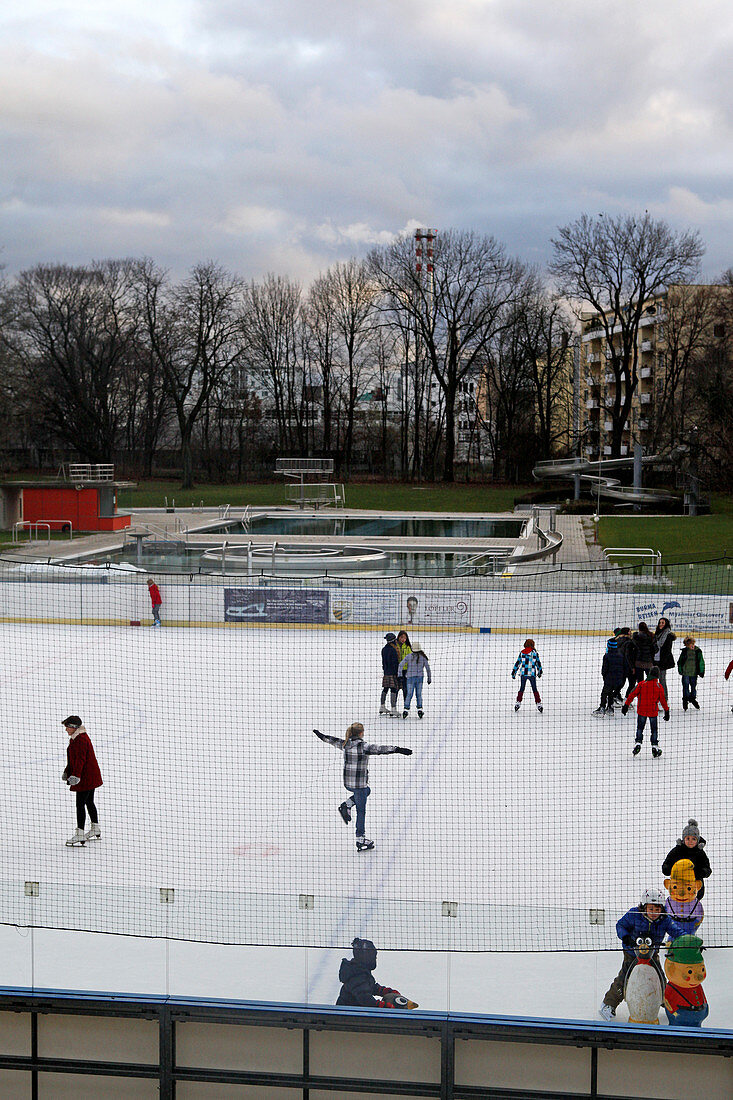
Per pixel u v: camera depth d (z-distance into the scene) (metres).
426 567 31.22
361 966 6.41
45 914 6.53
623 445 77.00
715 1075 6.34
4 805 11.77
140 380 74.69
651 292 64.50
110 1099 6.67
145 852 10.15
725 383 57.28
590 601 24.14
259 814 11.44
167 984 6.51
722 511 53.84
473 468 82.50
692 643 16.44
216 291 68.38
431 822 11.16
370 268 73.31
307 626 25.11
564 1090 6.43
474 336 72.44
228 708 16.70
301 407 78.31
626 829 10.88
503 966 6.34
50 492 43.03
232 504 57.75
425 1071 6.46
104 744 14.46
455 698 17.59
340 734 15.07
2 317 57.69
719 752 13.93
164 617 25.48
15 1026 6.71
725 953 6.29
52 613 25.84
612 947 6.33
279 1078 6.58
